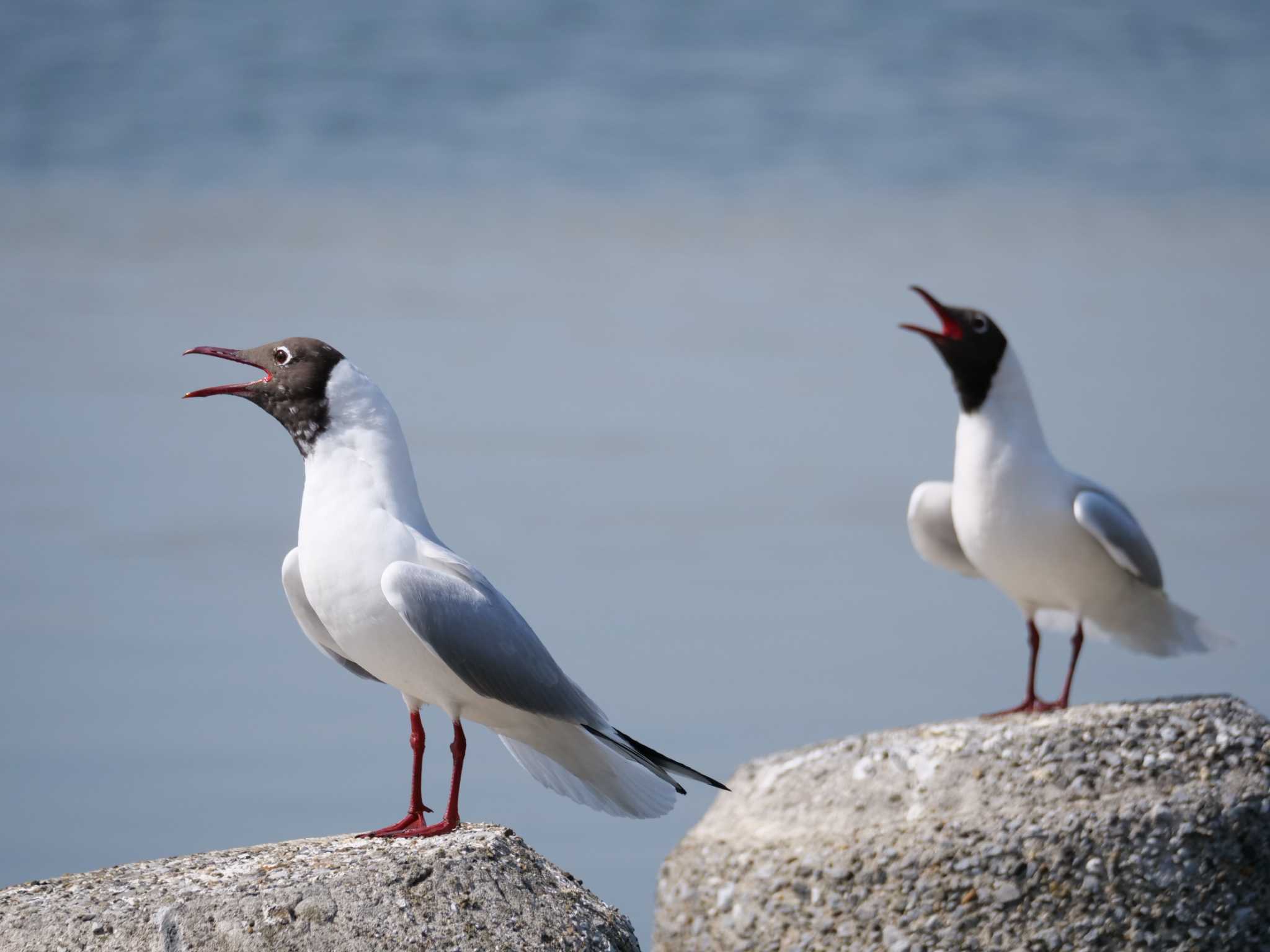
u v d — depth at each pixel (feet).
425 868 22.89
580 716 25.67
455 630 24.57
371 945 21.74
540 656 25.46
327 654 28.43
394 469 25.86
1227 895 27.73
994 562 38.60
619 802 26.89
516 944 22.20
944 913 28.32
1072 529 37.70
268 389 25.91
